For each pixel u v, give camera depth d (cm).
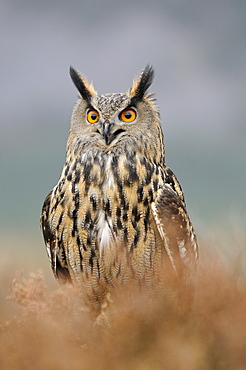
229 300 1163
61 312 1166
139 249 1178
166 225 1177
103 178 1179
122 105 1184
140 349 1155
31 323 1160
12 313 1170
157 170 1184
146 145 1184
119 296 1183
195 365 1152
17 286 1167
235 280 1171
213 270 1168
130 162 1181
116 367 1152
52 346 1155
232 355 1153
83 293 1184
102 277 1180
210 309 1160
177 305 1172
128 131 1184
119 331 1158
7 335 1158
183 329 1156
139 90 1188
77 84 1191
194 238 1184
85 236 1179
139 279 1180
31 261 1220
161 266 1180
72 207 1179
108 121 1182
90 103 1186
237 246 1185
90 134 1184
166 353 1153
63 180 1182
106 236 1178
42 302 1167
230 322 1156
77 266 1181
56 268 1186
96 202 1178
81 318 1170
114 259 1178
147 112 1187
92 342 1160
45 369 1152
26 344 1155
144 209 1179
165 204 1180
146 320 1161
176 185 1189
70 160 1184
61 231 1180
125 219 1178
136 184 1180
